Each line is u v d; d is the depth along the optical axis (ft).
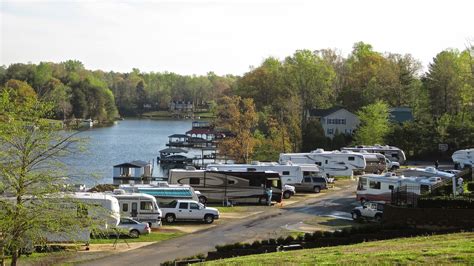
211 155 382.22
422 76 440.04
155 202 151.43
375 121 321.73
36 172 94.12
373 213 156.25
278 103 370.53
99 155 385.29
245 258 91.71
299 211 176.96
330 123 381.19
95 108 614.75
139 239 136.77
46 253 118.62
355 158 244.01
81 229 101.19
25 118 96.22
